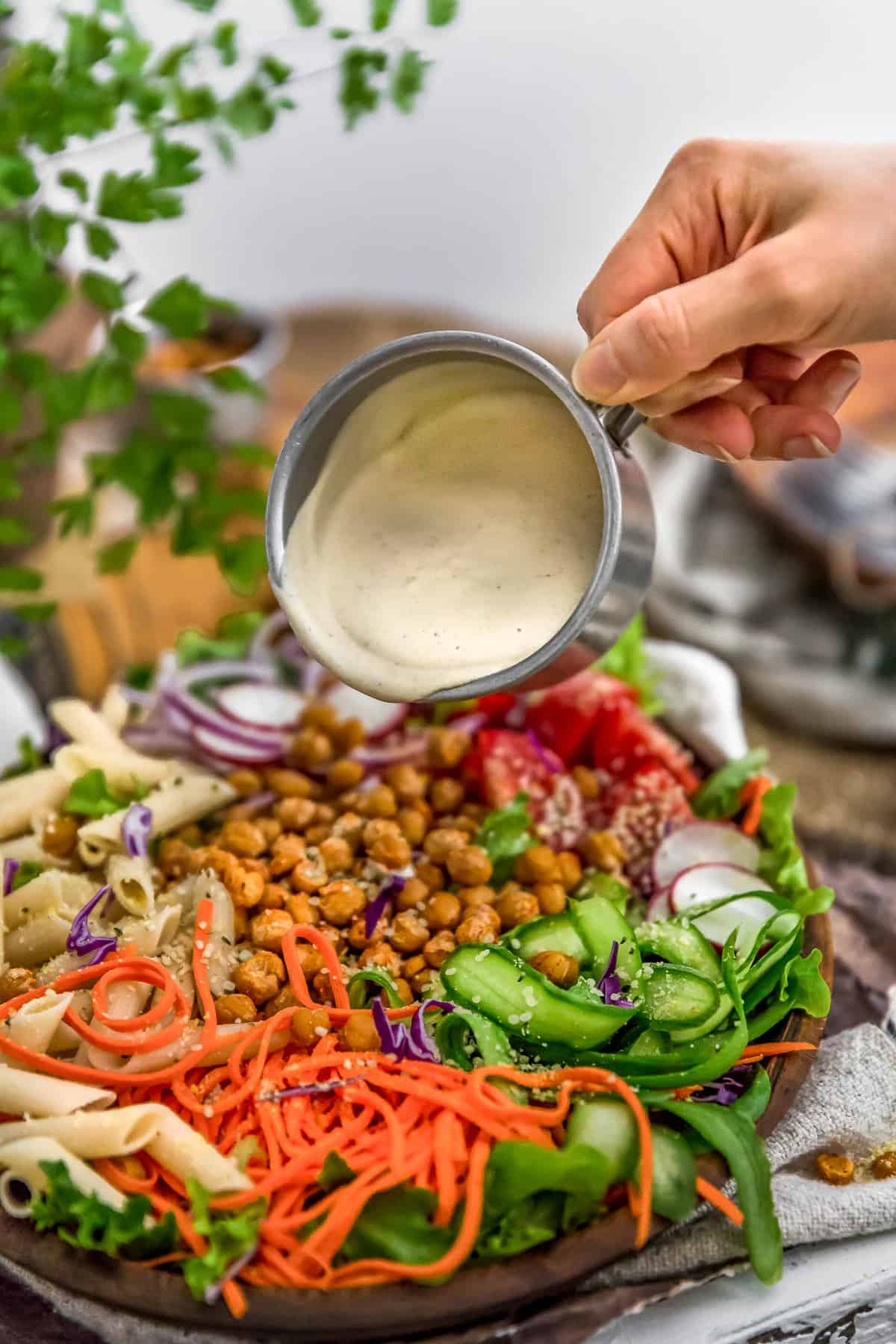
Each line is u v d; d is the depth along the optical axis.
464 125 1.00
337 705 0.58
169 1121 0.44
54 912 0.50
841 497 0.77
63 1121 0.44
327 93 0.98
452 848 0.52
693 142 0.49
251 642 0.61
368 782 0.56
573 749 0.57
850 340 0.46
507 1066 0.44
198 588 0.71
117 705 0.58
